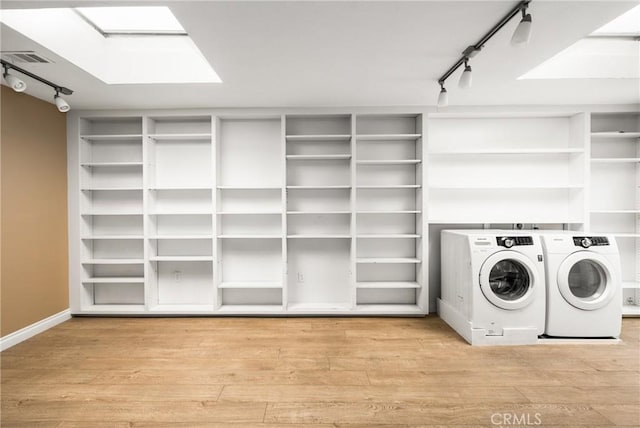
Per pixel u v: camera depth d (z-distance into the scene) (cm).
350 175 418
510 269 341
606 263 322
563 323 323
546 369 269
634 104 391
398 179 433
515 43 192
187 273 433
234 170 430
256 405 220
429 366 275
